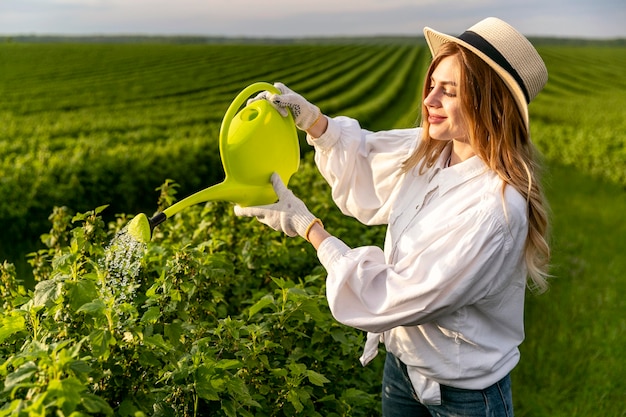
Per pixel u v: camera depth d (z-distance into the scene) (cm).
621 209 1128
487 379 222
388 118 3044
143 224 212
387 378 253
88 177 936
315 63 6153
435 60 216
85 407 162
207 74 4894
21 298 250
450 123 213
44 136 1767
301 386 265
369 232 489
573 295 654
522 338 233
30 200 788
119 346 203
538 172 214
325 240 218
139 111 2852
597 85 4925
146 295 239
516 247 207
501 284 210
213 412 216
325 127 254
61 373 158
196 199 226
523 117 206
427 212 221
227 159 230
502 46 203
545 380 481
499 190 206
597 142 1570
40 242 770
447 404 230
